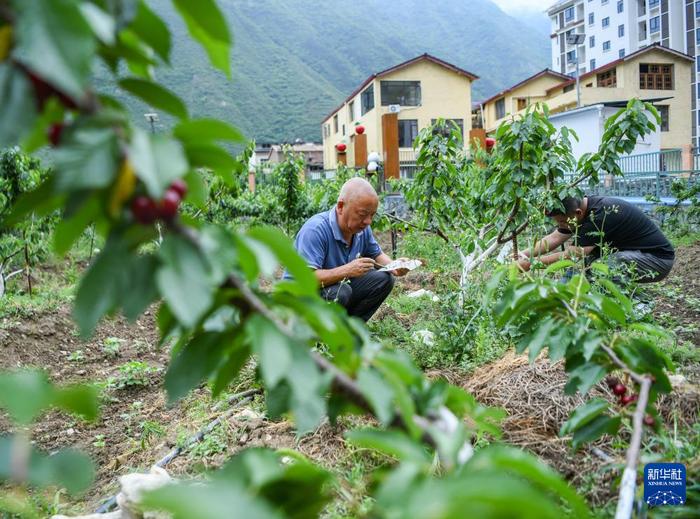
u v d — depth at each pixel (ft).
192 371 3.56
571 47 204.95
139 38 3.14
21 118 2.56
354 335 4.14
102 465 11.15
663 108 109.60
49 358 18.52
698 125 159.22
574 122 71.82
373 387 3.27
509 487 2.18
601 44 190.29
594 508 6.68
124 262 2.84
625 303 6.34
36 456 2.61
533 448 8.79
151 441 11.85
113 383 15.67
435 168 20.39
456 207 20.43
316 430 10.37
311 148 170.40
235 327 3.59
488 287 6.57
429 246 29.50
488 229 20.74
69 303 23.75
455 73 110.73
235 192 25.40
